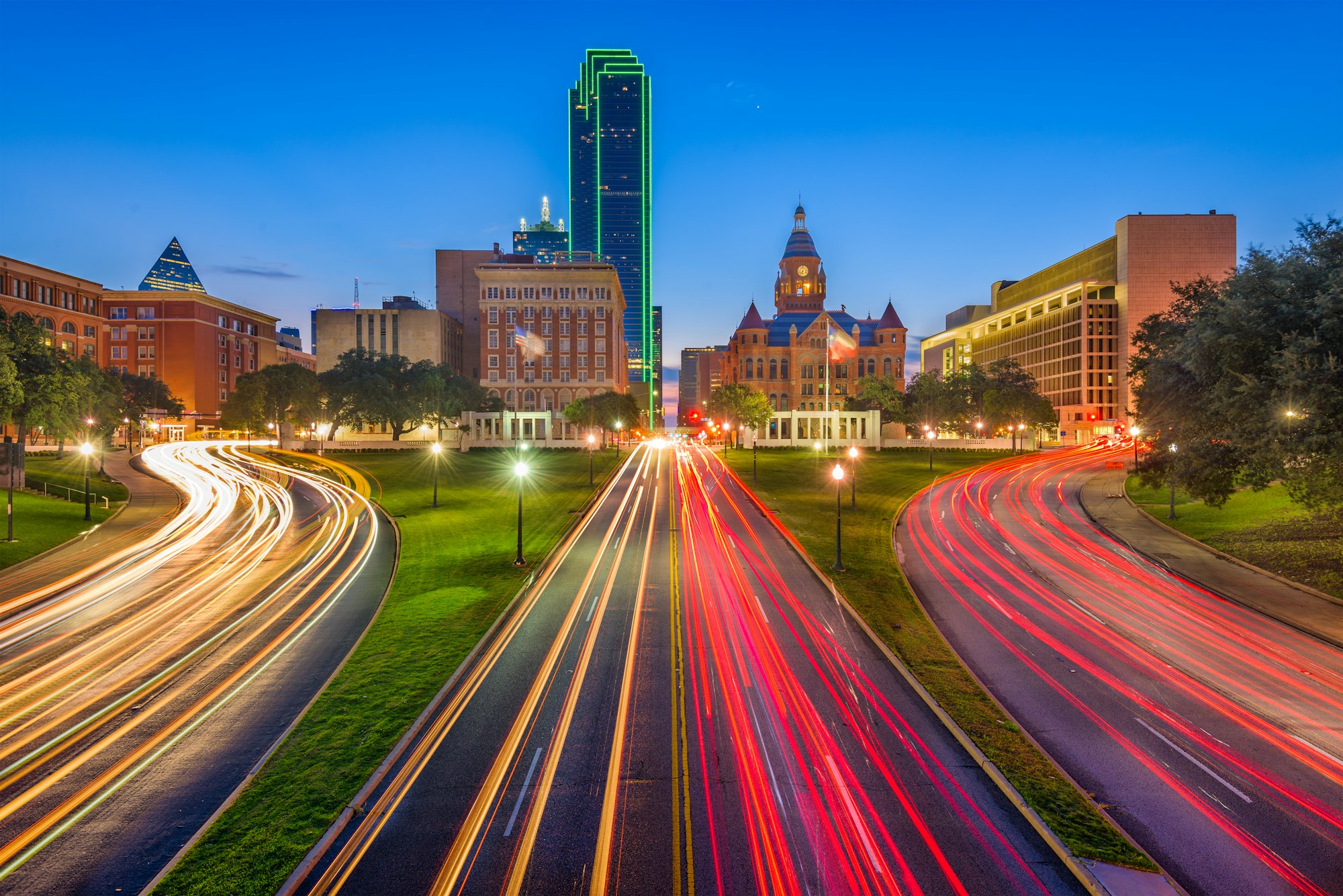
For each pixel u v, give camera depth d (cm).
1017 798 1350
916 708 1780
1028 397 8981
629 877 1138
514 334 12550
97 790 1423
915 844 1226
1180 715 1789
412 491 5747
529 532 4062
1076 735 1678
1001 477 6444
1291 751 1602
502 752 1548
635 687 1903
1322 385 2383
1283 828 1303
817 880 1130
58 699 1864
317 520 4575
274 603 2767
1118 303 12150
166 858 1211
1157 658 2208
